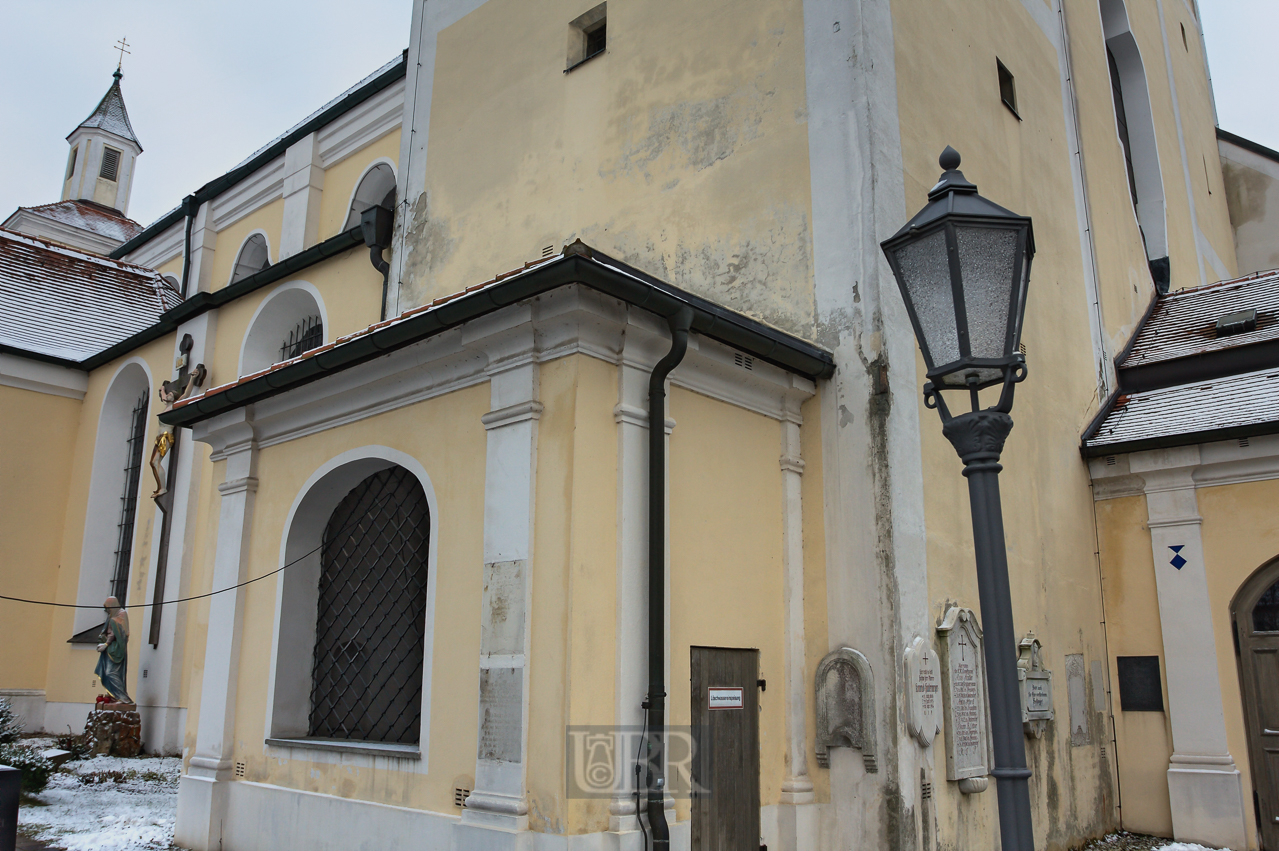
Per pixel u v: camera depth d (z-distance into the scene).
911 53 8.29
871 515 6.80
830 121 7.70
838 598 6.86
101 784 10.54
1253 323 11.16
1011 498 8.56
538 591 5.68
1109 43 15.30
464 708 5.98
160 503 14.73
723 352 6.59
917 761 6.46
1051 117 11.23
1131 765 9.41
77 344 17.88
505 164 10.34
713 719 6.23
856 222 7.35
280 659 7.46
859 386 7.06
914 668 6.54
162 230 20.70
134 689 14.52
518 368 6.06
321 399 7.52
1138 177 15.12
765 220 7.92
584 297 5.70
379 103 15.54
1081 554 9.65
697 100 8.72
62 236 29.41
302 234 16.19
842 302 7.28
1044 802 8.11
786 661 6.86
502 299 5.83
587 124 9.62
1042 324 9.88
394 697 6.97
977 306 4.13
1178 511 9.51
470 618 6.09
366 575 7.48
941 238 4.21
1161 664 9.41
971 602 7.44
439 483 6.54
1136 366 11.37
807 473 7.22
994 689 3.81
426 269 10.93
